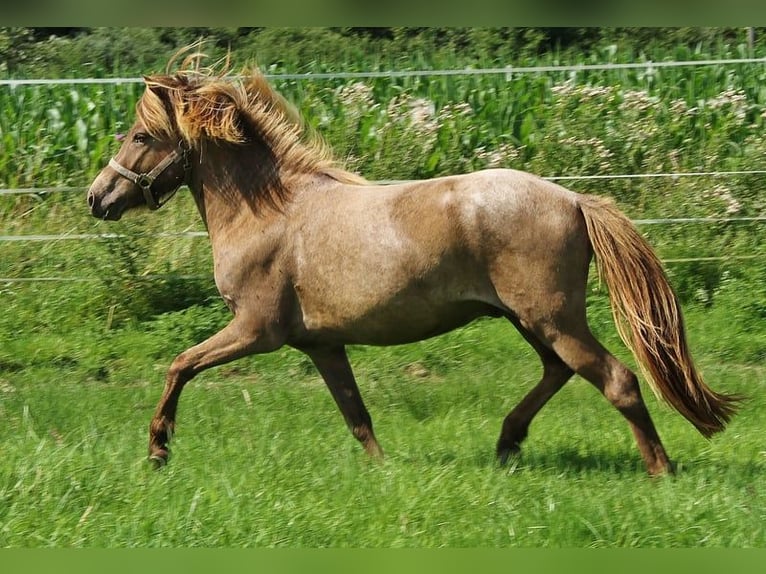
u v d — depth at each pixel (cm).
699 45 2386
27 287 1658
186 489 910
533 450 1058
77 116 2117
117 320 1612
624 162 1884
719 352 1504
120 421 1223
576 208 918
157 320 1596
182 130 1027
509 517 830
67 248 1742
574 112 1967
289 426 1193
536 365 1462
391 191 967
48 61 2706
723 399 937
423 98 2158
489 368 1473
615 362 921
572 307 913
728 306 1595
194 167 1048
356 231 958
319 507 863
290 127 1029
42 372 1492
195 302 1625
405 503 859
